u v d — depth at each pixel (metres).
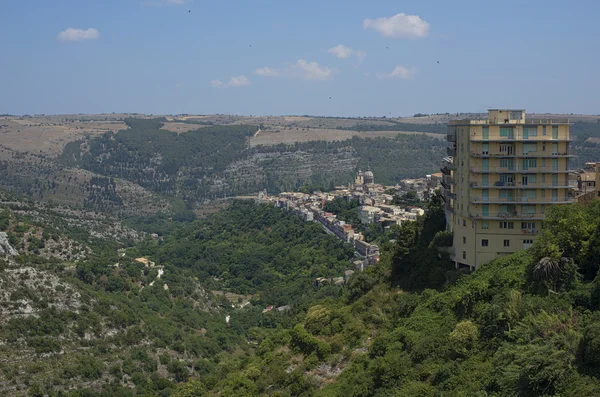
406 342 112.88
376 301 139.38
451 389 94.62
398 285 140.88
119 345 175.75
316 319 139.25
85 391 150.38
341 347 129.25
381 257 162.00
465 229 127.06
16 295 169.88
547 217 112.81
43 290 179.00
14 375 147.38
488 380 89.81
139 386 160.62
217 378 156.62
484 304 107.56
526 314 96.44
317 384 120.88
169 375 172.12
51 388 147.62
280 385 126.62
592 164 158.38
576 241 104.94
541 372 79.62
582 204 119.12
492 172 122.38
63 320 172.38
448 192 142.25
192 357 187.50
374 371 109.06
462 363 99.06
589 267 103.50
